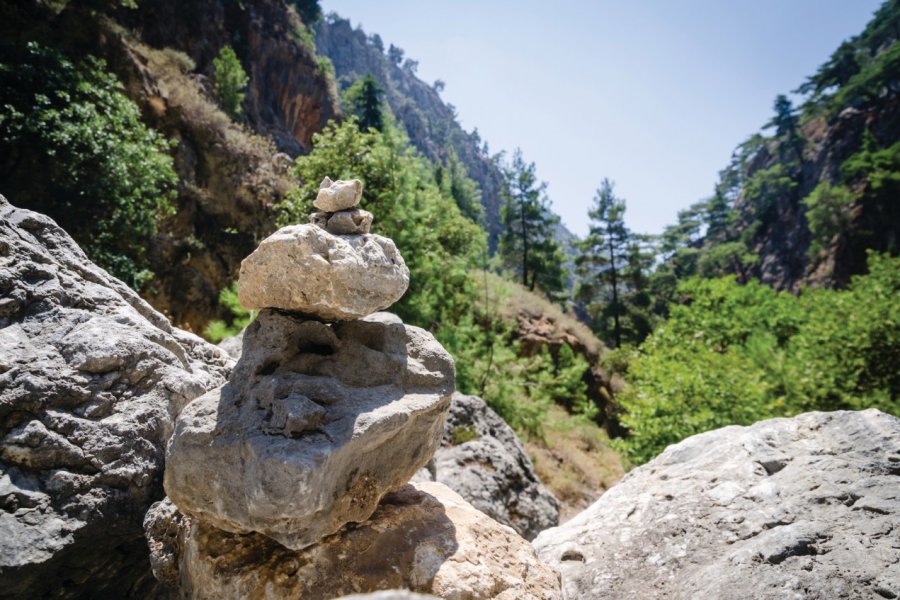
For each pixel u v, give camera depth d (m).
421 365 2.80
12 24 13.80
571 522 3.82
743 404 8.95
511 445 8.20
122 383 3.04
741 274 61.22
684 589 2.73
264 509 1.96
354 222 2.73
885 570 2.39
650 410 9.55
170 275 14.45
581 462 13.79
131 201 10.88
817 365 10.19
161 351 3.28
